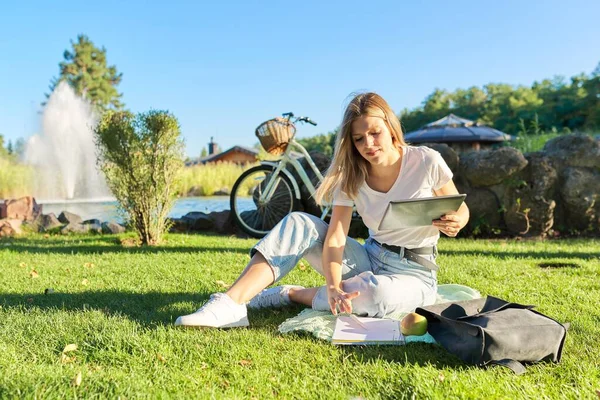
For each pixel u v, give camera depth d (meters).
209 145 48.38
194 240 5.85
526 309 2.03
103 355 1.91
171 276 3.55
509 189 6.18
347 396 1.59
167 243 5.55
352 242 2.45
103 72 52.34
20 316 2.42
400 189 2.28
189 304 2.68
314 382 1.71
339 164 2.30
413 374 1.74
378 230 2.35
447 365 1.87
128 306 2.68
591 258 4.38
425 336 2.07
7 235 6.62
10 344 2.02
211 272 3.71
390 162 2.24
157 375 1.74
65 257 4.50
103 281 3.42
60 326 2.22
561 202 6.24
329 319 2.32
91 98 50.59
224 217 7.07
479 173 6.20
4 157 23.44
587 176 6.11
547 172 6.13
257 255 2.34
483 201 6.23
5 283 3.36
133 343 1.98
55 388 1.59
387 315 2.26
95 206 12.38
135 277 3.54
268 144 5.84
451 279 3.39
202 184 17.58
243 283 2.29
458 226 2.07
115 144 5.27
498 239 6.04
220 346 2.01
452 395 1.59
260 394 1.62
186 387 1.65
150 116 5.32
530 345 1.82
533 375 1.76
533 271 3.67
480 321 1.90
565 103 41.50
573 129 40.00
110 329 2.17
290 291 2.66
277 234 2.34
